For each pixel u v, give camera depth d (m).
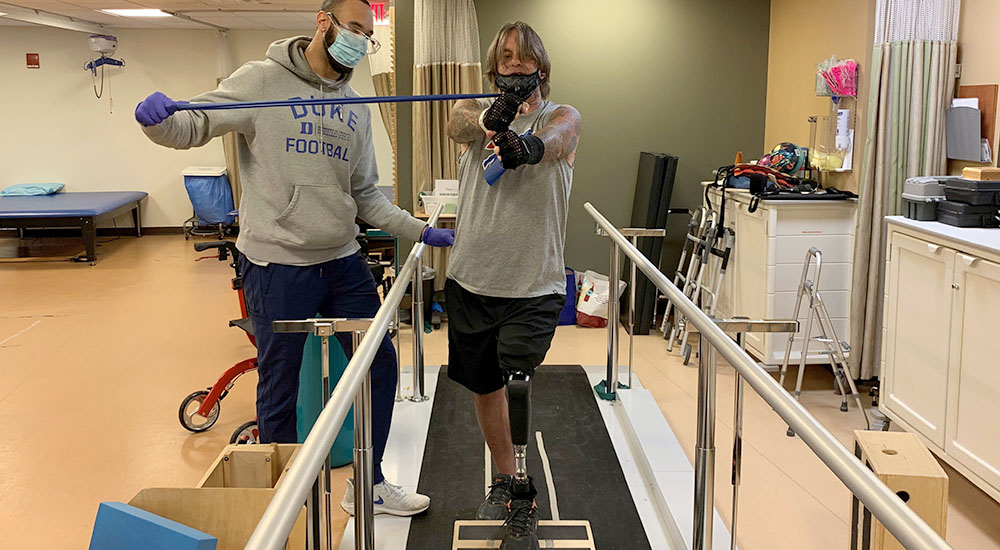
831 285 4.53
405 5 5.76
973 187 3.38
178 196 10.62
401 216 2.89
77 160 10.51
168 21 9.47
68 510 3.34
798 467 3.59
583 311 5.85
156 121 2.22
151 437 4.08
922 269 3.46
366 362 1.77
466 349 2.54
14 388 4.77
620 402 3.96
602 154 5.95
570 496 3.08
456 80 5.70
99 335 5.88
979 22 3.96
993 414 3.00
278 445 2.64
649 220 5.54
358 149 2.75
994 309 2.97
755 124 5.91
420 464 3.30
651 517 2.95
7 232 10.53
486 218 2.44
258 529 1.08
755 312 4.68
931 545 1.01
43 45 10.24
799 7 5.28
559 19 5.78
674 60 5.84
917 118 4.12
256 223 2.62
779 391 1.60
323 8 2.52
